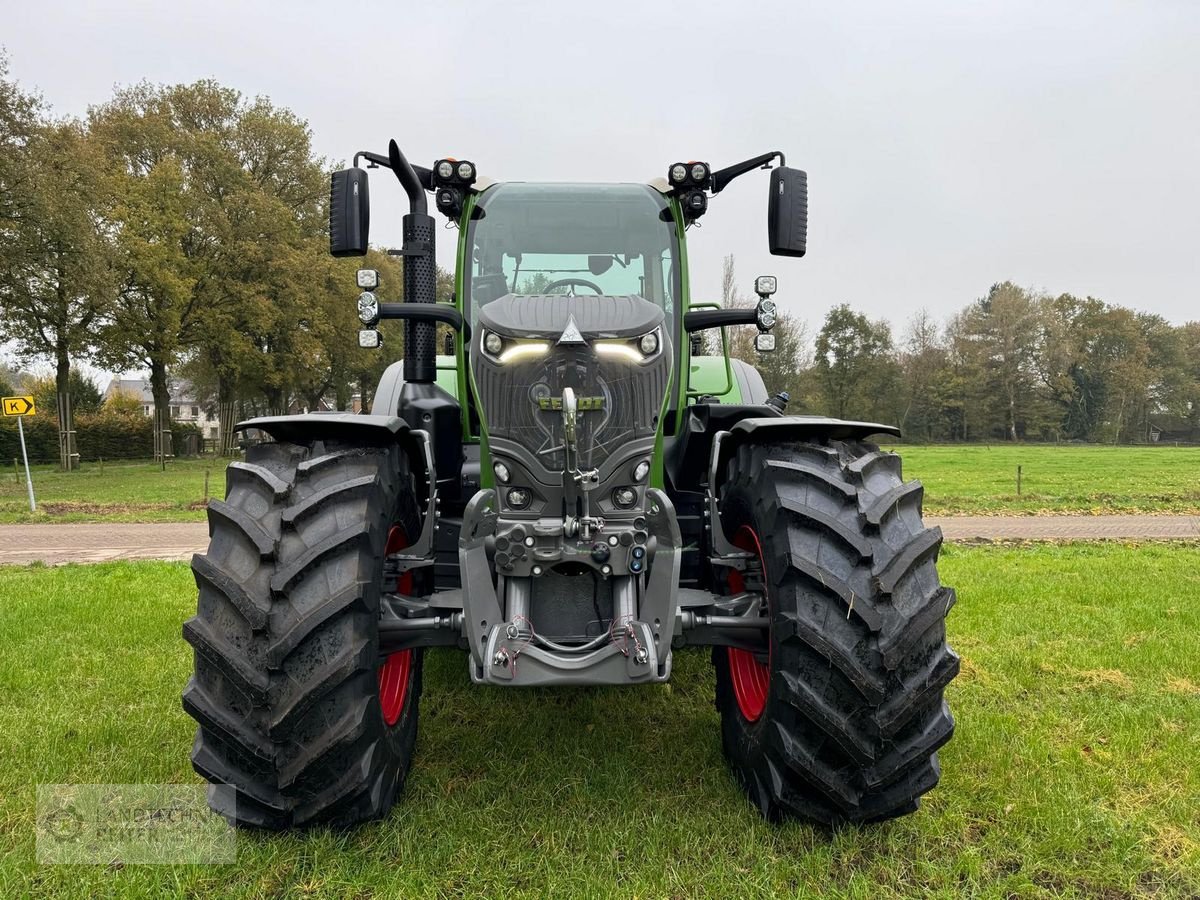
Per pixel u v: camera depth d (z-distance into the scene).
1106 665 4.47
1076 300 69.56
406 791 2.86
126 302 27.91
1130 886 2.35
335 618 2.33
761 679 2.90
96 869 2.35
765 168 3.57
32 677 4.13
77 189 21.88
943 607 2.44
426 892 2.24
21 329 23.94
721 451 3.08
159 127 30.23
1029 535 11.11
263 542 2.35
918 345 63.56
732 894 2.25
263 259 30.83
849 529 2.47
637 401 2.83
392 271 37.44
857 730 2.38
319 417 2.66
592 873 2.33
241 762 2.35
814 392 54.56
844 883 2.33
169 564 8.12
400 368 4.93
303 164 36.12
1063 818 2.69
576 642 2.76
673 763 3.12
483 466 2.88
